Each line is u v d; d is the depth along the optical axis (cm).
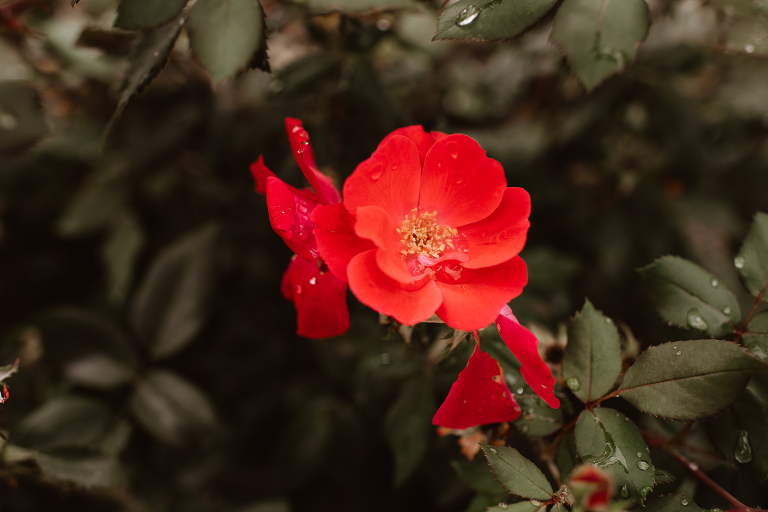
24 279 78
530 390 47
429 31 60
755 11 47
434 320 45
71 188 79
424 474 59
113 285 71
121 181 69
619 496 43
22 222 80
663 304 47
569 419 46
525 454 48
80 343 58
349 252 44
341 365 63
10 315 76
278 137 58
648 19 44
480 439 48
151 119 65
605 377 45
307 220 46
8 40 56
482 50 69
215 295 68
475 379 44
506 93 68
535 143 69
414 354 47
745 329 46
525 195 45
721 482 48
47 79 58
